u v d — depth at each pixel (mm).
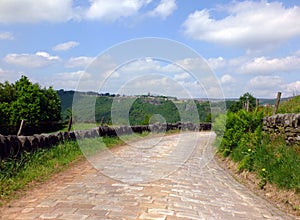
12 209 4680
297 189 6000
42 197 5375
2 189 5590
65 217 4328
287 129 8617
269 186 6922
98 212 4605
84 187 6184
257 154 8586
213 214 4969
